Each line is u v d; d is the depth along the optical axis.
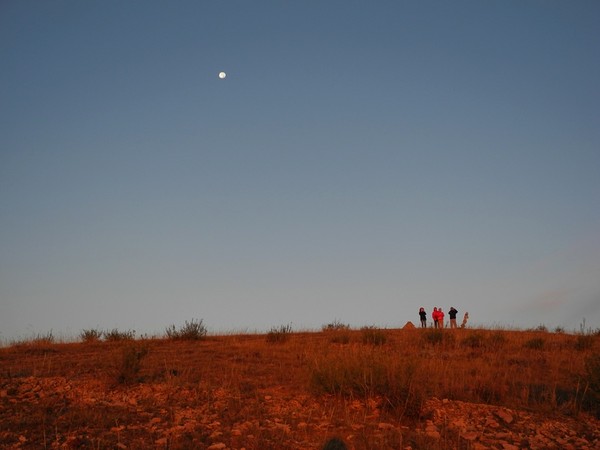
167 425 11.12
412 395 12.55
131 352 15.03
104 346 24.03
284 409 12.52
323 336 29.83
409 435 11.02
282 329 29.80
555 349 23.53
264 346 23.53
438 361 17.80
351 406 12.90
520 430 11.71
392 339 27.91
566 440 11.12
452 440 10.78
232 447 10.02
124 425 11.02
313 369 14.02
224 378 15.32
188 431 10.73
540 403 13.48
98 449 9.43
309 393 13.91
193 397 13.31
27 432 10.35
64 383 14.54
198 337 27.06
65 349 22.97
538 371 17.88
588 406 13.41
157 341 26.56
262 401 13.17
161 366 17.17
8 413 11.65
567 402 13.52
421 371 14.17
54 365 17.61
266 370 17.09
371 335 25.86
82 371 16.52
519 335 29.00
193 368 17.03
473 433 11.20
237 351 21.67
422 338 26.08
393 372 13.13
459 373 16.16
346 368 13.63
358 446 10.23
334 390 13.53
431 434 11.01
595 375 13.48
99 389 14.03
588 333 29.22
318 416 12.10
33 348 22.73
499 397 14.18
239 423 11.38
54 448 9.56
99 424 10.99
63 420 11.20
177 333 27.25
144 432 10.69
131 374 14.62
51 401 12.66
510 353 22.59
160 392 13.72
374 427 11.48
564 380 16.34
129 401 12.91
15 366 17.59
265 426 11.29
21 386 14.08
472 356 21.48
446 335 26.62
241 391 14.05
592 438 11.38
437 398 13.73
